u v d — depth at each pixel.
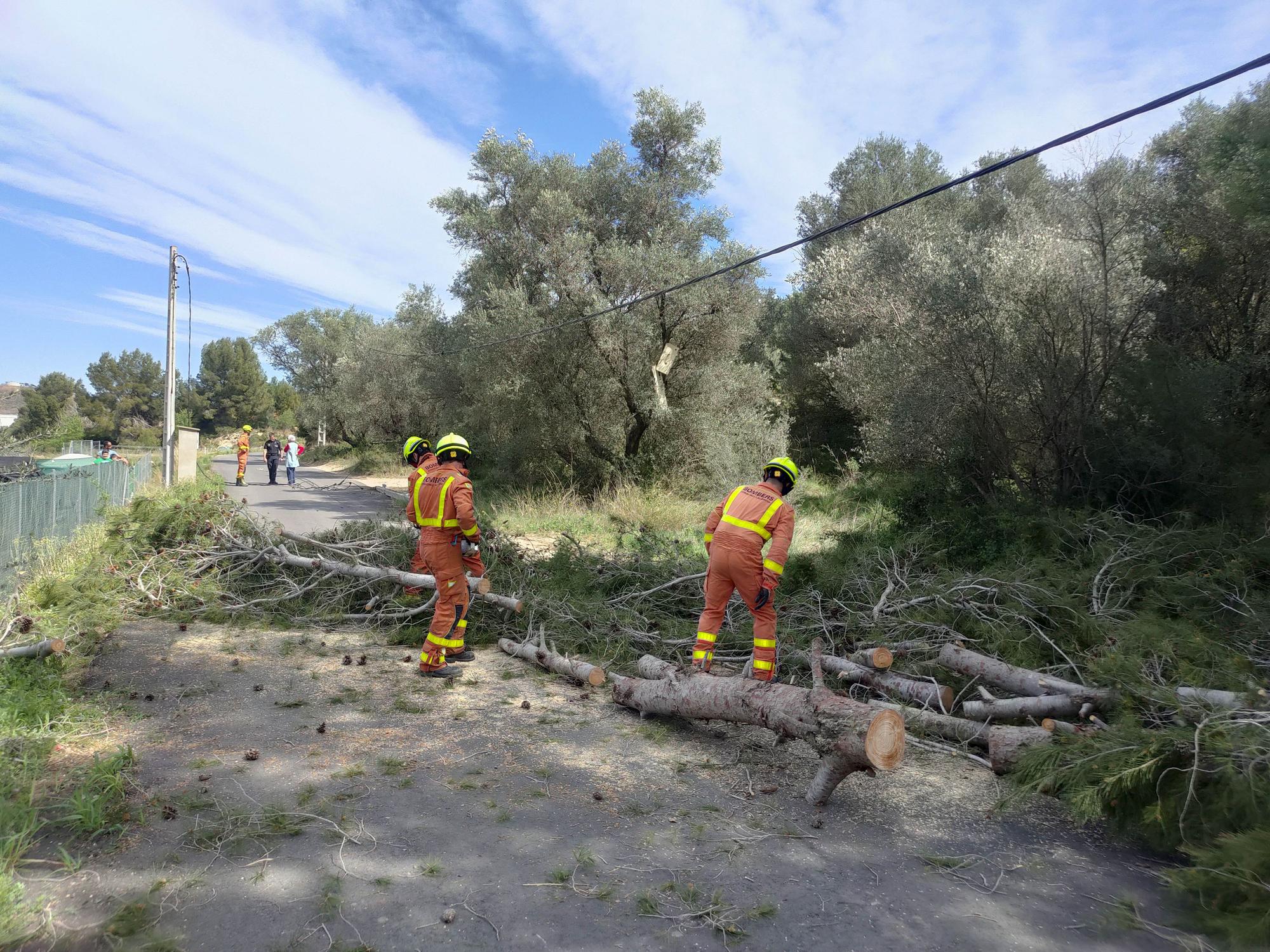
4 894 2.59
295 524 13.93
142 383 90.00
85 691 4.88
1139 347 9.25
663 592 7.31
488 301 18.19
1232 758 3.13
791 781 4.02
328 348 46.91
